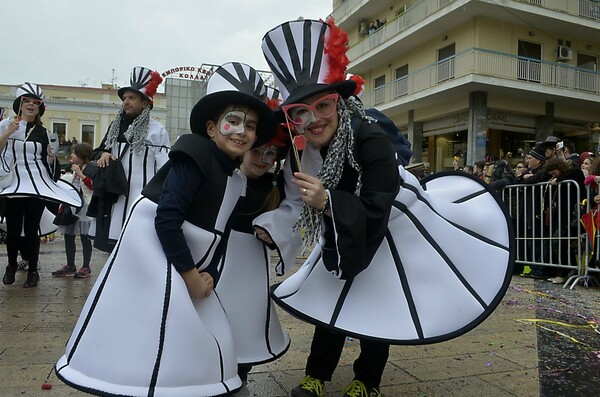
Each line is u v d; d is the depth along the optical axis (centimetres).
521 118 1738
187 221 193
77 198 489
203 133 206
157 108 3061
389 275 209
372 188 204
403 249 213
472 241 229
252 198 226
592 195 528
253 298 220
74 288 486
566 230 560
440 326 200
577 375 275
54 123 3331
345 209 192
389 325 200
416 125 1941
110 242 400
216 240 197
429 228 220
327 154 209
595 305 445
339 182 215
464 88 1609
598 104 1784
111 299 178
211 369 176
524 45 1708
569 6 1645
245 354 214
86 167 415
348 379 265
